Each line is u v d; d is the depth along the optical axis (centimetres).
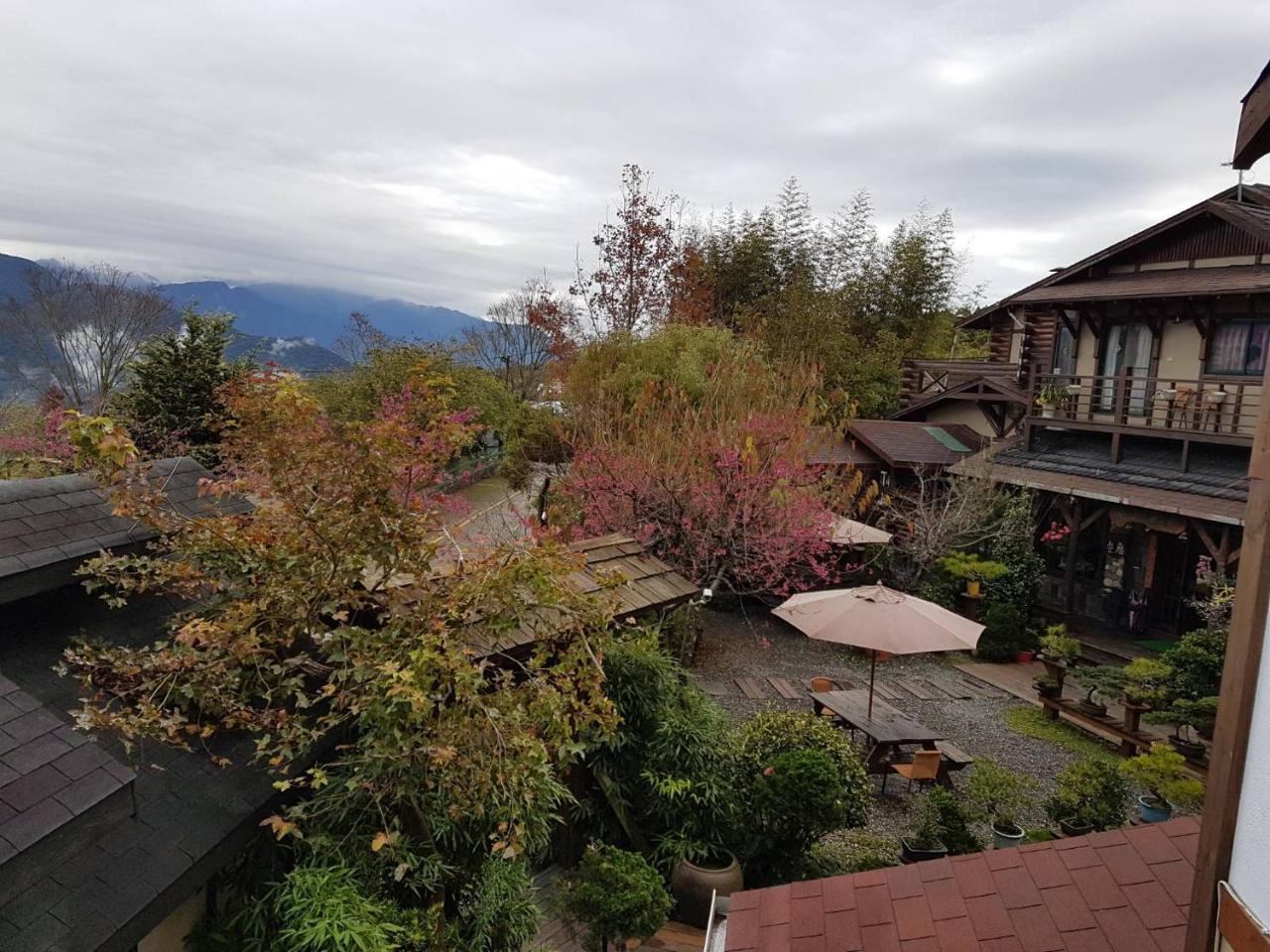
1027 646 1450
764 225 2705
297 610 509
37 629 496
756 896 468
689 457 1220
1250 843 217
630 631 799
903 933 411
